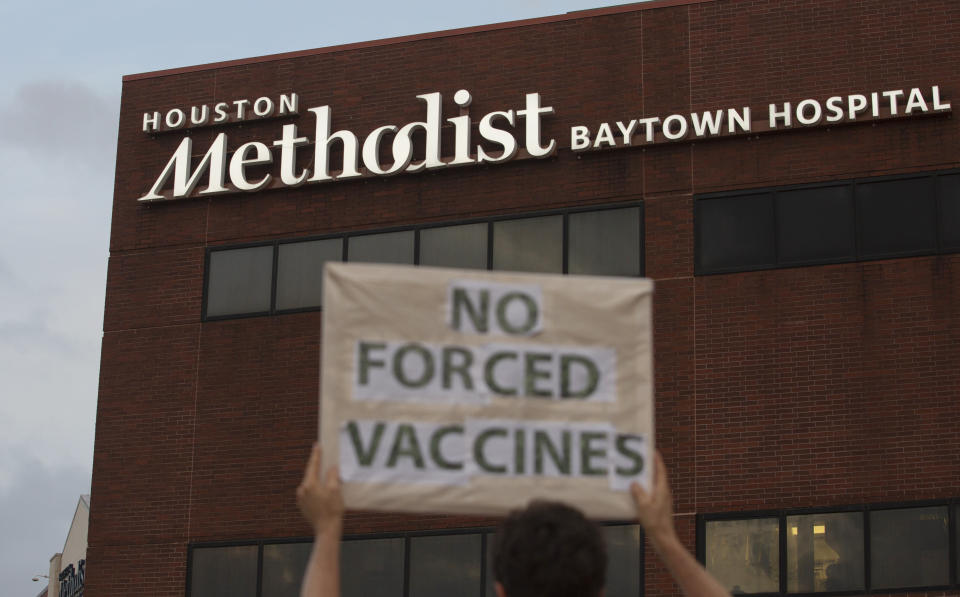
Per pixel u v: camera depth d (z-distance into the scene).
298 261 25.52
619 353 5.04
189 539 24.56
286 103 26.22
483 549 23.19
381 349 4.96
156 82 27.39
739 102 23.97
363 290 4.98
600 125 24.38
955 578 21.05
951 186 22.73
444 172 25.12
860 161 23.20
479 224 24.69
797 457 22.08
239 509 24.45
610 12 25.06
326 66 26.45
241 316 25.48
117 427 25.48
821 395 22.25
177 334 25.73
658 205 23.88
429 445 4.91
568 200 24.34
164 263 26.22
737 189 23.59
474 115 25.30
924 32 23.52
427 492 4.88
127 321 26.06
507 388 4.97
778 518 21.91
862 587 21.36
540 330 5.02
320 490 4.46
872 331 22.34
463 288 5.02
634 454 4.96
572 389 5.00
